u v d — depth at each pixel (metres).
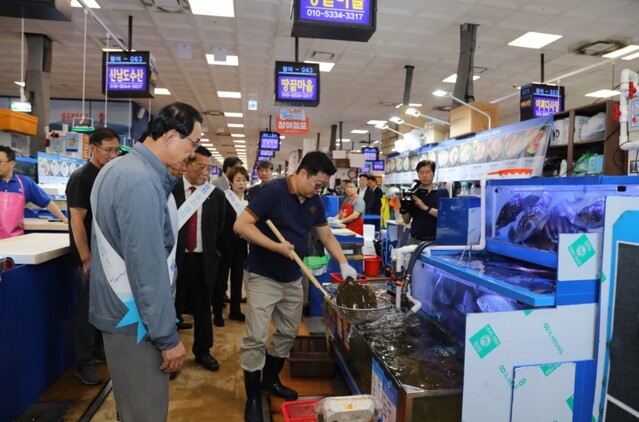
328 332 2.92
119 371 1.39
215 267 2.89
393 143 9.45
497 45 7.67
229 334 3.54
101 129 2.45
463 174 6.32
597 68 8.76
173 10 6.57
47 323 2.52
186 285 2.89
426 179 3.79
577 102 11.79
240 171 3.82
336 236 4.04
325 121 16.41
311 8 3.95
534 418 1.49
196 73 10.00
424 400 1.47
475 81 10.02
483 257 2.18
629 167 2.73
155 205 1.32
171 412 2.33
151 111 14.77
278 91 7.05
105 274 1.35
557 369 1.50
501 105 12.45
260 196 2.21
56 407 2.29
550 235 1.86
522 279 1.72
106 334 1.38
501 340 1.44
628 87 2.20
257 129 18.78
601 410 1.54
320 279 3.87
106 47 8.26
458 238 2.42
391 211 7.33
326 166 2.14
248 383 2.24
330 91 11.57
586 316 1.52
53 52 8.65
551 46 7.64
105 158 2.46
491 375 1.44
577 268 1.50
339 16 3.98
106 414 2.27
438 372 1.61
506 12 6.31
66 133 6.48
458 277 1.94
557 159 4.99
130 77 6.66
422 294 2.32
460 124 6.51
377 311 1.90
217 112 14.88
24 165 4.78
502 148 5.45
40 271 2.43
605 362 1.52
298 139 21.59
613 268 1.51
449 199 2.53
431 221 3.68
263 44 7.92
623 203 1.48
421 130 8.08
